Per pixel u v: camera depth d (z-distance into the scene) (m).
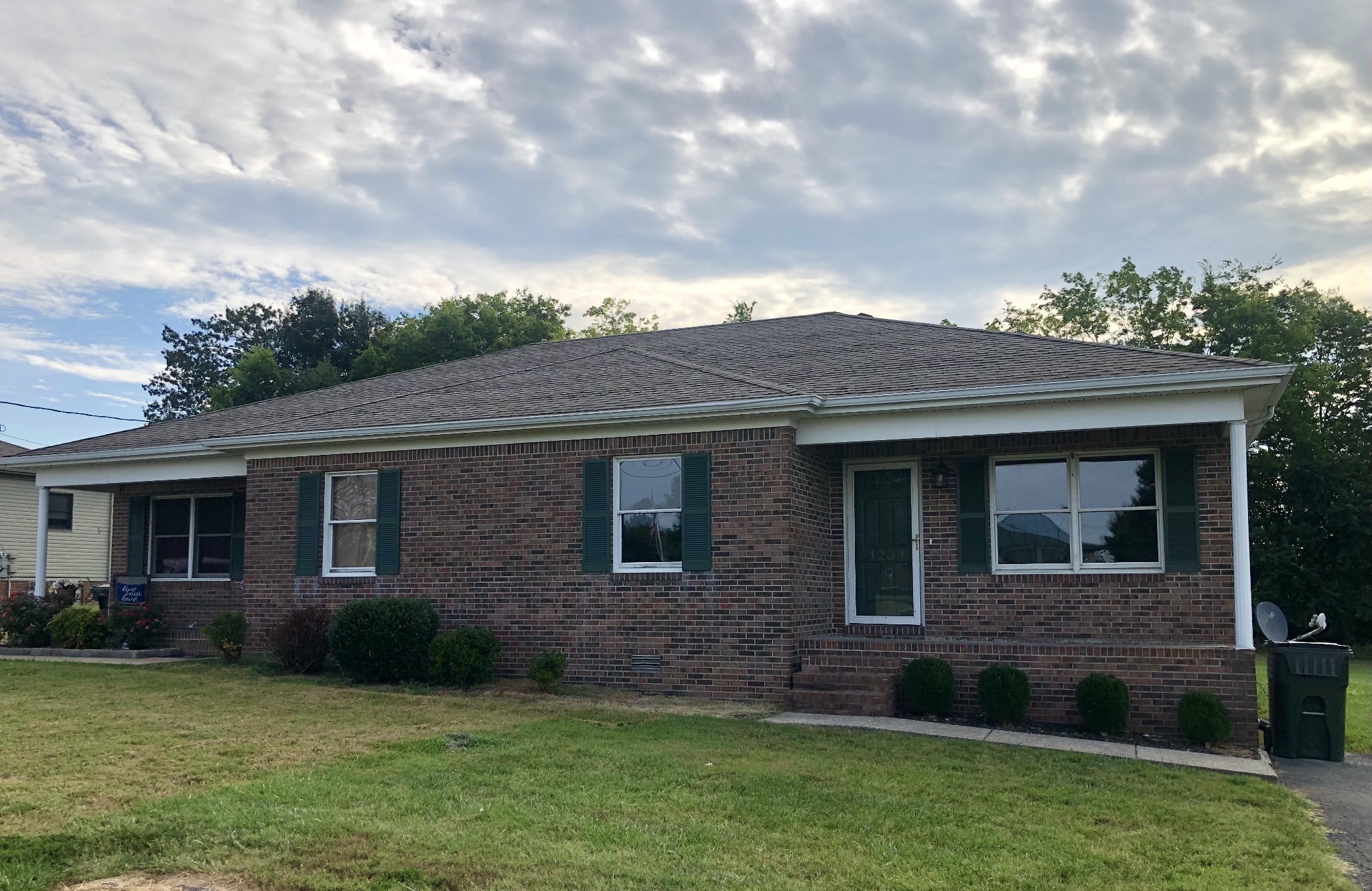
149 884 5.74
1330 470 28.92
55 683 13.68
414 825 6.83
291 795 7.51
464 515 14.88
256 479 16.59
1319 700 10.77
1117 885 6.15
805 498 13.53
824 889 5.90
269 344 55.00
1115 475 13.14
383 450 15.57
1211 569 12.39
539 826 6.90
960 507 13.71
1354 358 32.50
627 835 6.75
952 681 11.92
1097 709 11.14
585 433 14.17
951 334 16.11
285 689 13.18
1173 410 11.65
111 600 19.47
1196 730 10.71
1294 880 6.35
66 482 19.20
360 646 13.92
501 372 18.48
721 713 11.83
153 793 7.58
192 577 19.45
